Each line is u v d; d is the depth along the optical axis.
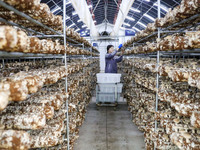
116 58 6.02
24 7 1.23
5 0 1.09
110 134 3.59
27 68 2.14
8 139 1.03
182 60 2.63
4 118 1.32
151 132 2.60
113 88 4.98
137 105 3.89
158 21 2.35
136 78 3.80
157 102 2.53
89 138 3.42
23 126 1.29
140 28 18.53
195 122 1.26
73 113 3.33
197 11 1.57
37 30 2.30
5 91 0.90
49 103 1.80
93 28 8.81
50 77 1.76
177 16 1.80
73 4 4.28
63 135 2.51
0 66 2.51
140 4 12.07
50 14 1.74
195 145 1.40
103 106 5.58
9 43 0.95
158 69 2.18
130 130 3.78
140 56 5.60
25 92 1.10
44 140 1.58
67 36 3.12
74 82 3.15
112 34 11.62
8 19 1.57
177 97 1.87
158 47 2.01
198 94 1.89
